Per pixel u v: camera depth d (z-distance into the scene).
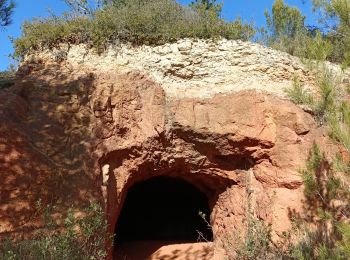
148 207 16.80
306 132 9.85
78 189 8.82
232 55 11.23
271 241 9.06
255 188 10.31
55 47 11.03
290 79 11.01
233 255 9.83
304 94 7.91
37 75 10.34
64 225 7.65
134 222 16.53
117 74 10.59
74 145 9.34
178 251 12.33
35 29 11.31
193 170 10.98
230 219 10.95
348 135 6.58
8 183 8.20
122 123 10.05
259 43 12.30
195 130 10.26
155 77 10.91
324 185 8.72
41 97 9.74
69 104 9.78
